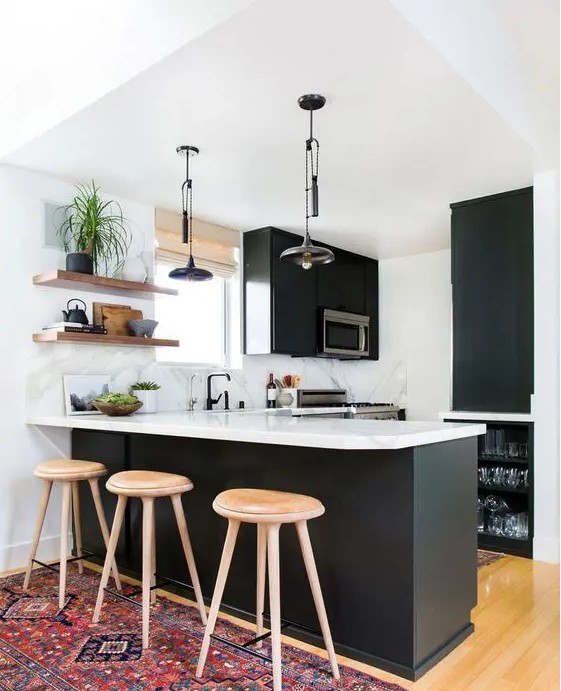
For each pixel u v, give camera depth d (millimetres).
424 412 5480
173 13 2049
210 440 2639
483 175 3398
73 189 3529
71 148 2971
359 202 3922
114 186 3586
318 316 5016
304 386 5395
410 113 2553
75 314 3316
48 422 3119
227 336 4715
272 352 4496
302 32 1935
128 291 3639
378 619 2033
